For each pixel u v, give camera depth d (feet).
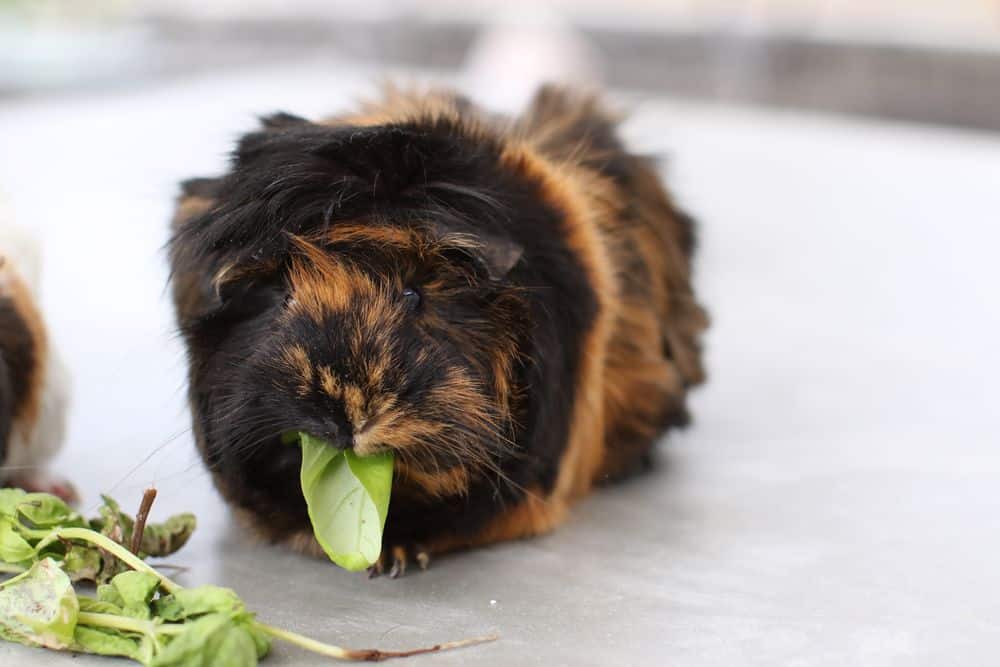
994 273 4.55
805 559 2.27
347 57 9.48
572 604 2.14
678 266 2.62
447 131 2.22
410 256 2.10
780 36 8.49
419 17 9.23
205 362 2.15
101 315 3.30
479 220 2.11
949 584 2.20
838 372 3.15
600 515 2.41
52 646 1.98
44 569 2.00
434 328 2.10
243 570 2.22
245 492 2.19
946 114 8.07
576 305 2.23
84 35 8.72
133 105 6.97
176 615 2.00
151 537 2.17
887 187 6.24
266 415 2.06
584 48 8.44
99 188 4.88
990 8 9.48
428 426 2.05
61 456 2.54
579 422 2.30
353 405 2.01
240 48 9.75
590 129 2.58
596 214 2.38
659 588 2.18
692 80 8.70
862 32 8.60
